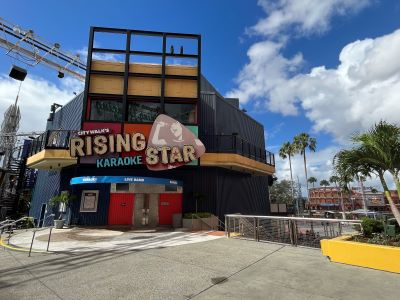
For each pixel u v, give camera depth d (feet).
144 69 60.80
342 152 27.84
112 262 25.40
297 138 215.10
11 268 23.76
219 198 68.69
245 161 67.87
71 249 32.86
